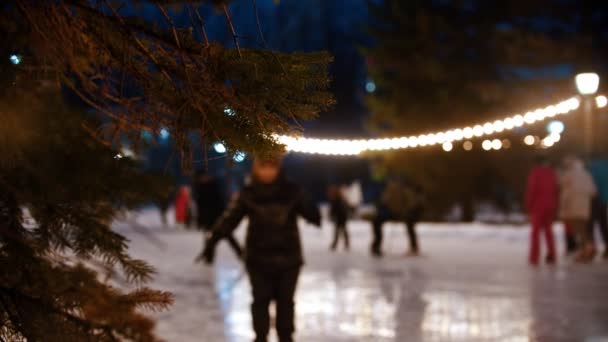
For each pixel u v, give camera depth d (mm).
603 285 14594
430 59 35562
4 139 2799
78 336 3059
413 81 37812
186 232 33844
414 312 11531
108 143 3045
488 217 44438
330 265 18828
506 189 41969
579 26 33562
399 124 37906
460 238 28375
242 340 9375
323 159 61844
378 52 37688
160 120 3004
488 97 34688
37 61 2938
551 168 18891
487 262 19391
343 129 57875
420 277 16094
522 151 38125
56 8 2846
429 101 37188
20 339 3074
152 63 2920
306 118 2891
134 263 3152
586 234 19125
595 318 10930
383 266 18500
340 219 24125
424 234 30375
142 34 2857
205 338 9445
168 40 2828
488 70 35375
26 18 2828
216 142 2941
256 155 2912
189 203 36781
